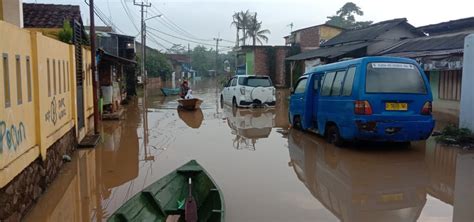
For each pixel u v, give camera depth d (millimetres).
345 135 8562
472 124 9242
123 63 19031
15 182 4812
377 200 5738
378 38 21438
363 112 7988
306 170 7367
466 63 9352
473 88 9141
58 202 5797
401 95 8055
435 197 5840
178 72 67438
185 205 4816
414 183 6504
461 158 8008
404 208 5406
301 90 11562
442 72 14625
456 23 16922
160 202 4996
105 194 6180
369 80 8102
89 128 11898
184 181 5906
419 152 8547
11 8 9648
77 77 9742
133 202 4527
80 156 8680
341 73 9047
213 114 16844
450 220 4949
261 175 7082
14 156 4898
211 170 7434
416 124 8055
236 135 11477
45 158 6246
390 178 6793
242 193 6062
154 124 13867
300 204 5582
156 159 8477
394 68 8273
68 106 8727
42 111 6145
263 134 11586
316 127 10648
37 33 6051
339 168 7461
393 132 8047
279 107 19344
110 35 26781
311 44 36312
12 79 4965
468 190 6129
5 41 4742
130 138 11000
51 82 7031
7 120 4695
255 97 18672
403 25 21625
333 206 5488
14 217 4762
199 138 11008
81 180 6898
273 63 37219
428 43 16062
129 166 7883
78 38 10281
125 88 24812
